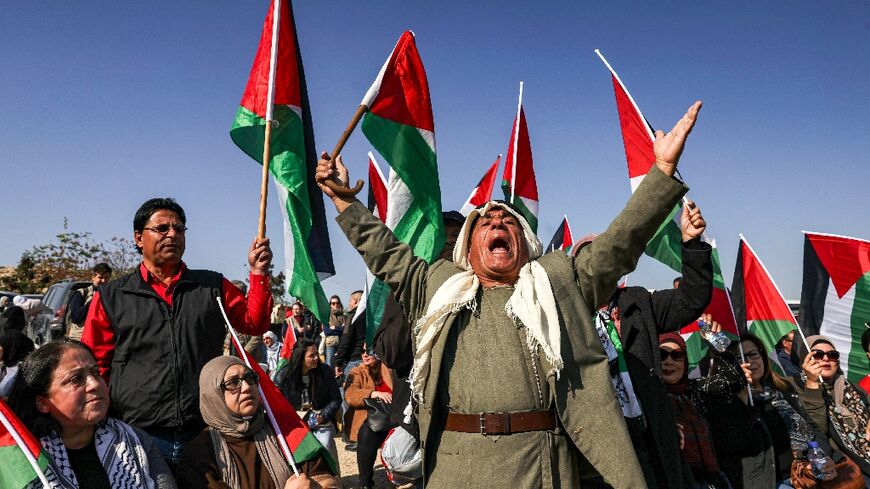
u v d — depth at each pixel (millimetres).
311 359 7672
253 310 4035
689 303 4148
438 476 3088
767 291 7340
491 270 3219
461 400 3059
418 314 3379
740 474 4672
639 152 5062
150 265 4027
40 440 3186
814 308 7492
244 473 3773
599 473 3023
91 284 10680
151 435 3785
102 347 3900
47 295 10609
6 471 3053
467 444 3020
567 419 2953
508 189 5582
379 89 4180
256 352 9875
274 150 4301
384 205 6250
